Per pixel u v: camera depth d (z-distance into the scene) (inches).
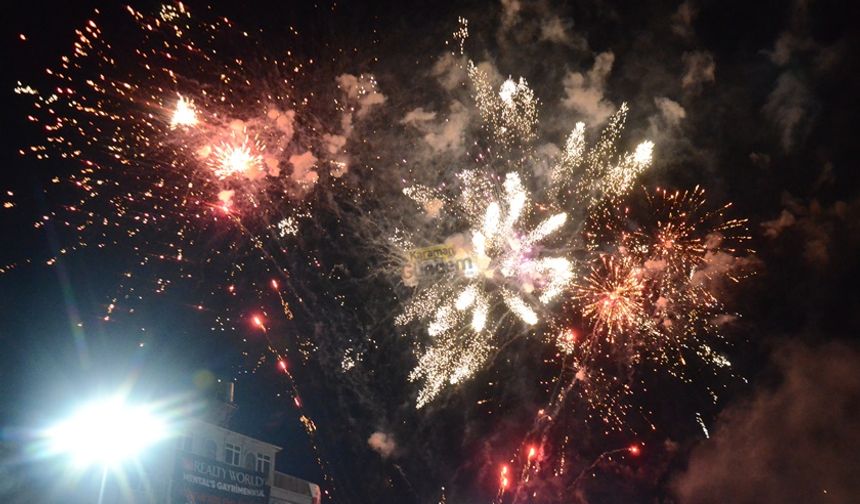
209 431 1037.2
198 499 975.6
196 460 986.7
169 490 935.0
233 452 1085.1
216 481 1007.6
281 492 1126.4
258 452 1129.4
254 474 1063.6
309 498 1173.1
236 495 1032.2
